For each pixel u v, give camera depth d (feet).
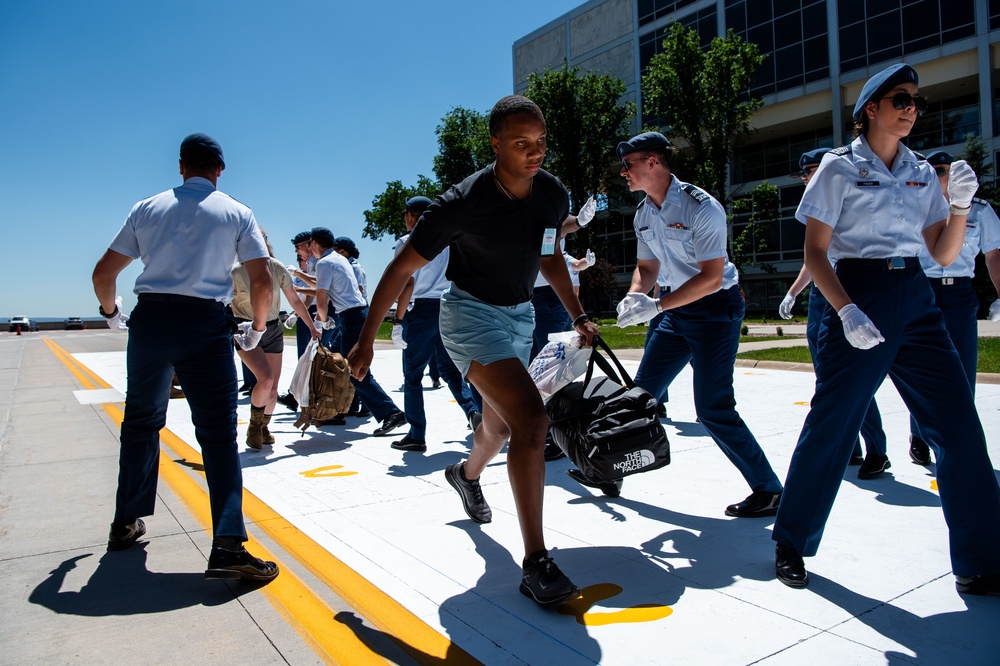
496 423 10.30
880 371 8.54
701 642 7.38
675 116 107.04
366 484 14.60
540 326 19.26
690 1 121.29
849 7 101.50
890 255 8.55
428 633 7.81
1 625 8.19
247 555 9.30
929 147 96.32
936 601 8.20
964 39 90.99
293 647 7.59
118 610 8.57
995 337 43.93
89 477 15.33
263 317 11.15
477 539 10.92
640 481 14.10
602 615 8.12
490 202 8.61
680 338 12.22
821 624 7.71
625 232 136.77
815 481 8.76
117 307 10.84
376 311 8.99
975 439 8.30
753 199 107.55
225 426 9.83
